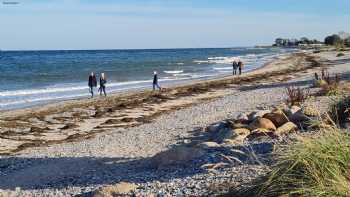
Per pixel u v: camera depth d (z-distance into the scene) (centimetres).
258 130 1511
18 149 2008
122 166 1368
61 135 2372
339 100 1562
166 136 1948
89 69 8150
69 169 1439
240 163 1041
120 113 3058
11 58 13712
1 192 1185
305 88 3169
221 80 5328
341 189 620
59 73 7131
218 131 1791
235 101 3081
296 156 697
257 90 3841
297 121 1580
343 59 8731
